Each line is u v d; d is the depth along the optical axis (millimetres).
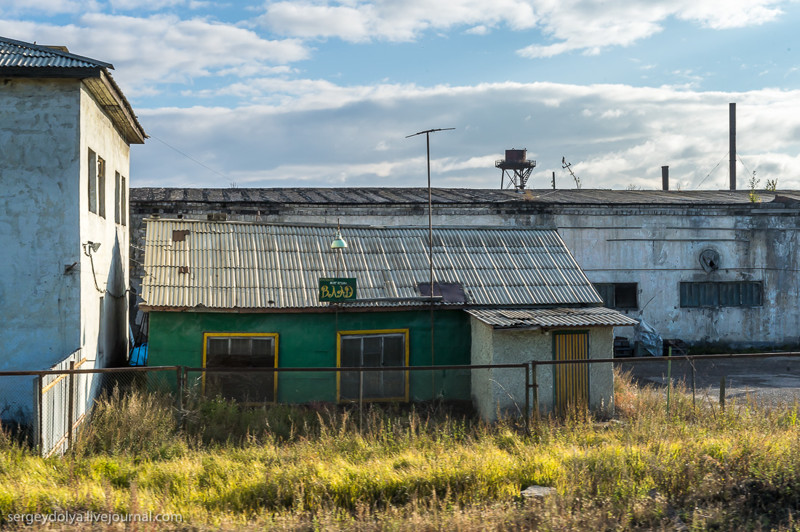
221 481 8641
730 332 24688
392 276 15852
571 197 26531
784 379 18297
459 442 10836
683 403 12781
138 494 7945
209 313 14258
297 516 7527
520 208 24031
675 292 24516
